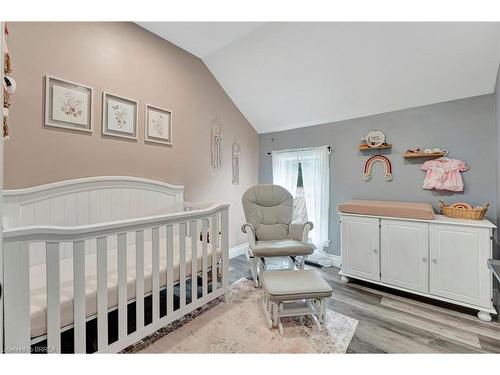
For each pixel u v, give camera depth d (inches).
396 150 109.5
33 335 44.5
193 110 118.9
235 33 100.8
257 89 129.2
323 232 130.9
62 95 75.7
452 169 95.0
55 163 74.8
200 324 73.4
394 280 92.9
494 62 81.2
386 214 94.0
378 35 86.0
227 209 88.0
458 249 80.4
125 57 91.9
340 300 89.2
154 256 63.2
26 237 41.7
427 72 91.4
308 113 131.3
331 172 130.4
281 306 71.7
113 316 76.7
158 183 101.5
